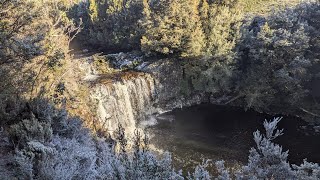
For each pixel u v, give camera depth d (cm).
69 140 859
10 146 773
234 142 2397
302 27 2564
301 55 2602
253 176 595
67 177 639
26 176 644
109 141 1234
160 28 2803
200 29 2833
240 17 2939
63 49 1237
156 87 2891
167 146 2334
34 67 1027
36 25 1028
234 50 2909
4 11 830
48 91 1049
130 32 3291
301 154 2230
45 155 684
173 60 2981
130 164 525
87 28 3809
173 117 2828
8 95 865
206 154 2230
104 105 2344
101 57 2981
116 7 3478
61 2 2430
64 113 977
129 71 2881
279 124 2638
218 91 3020
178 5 2800
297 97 2633
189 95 3056
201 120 2766
